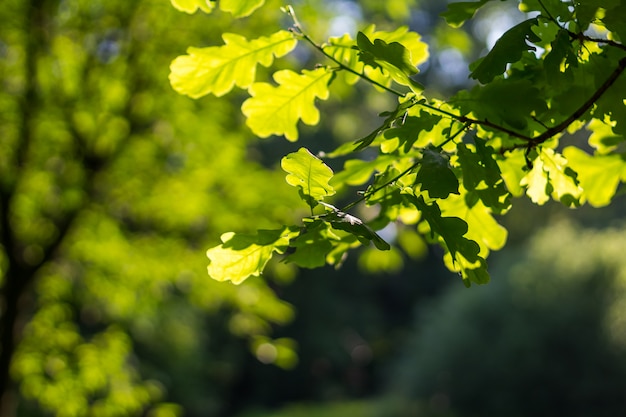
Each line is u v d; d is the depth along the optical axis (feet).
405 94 5.12
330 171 4.43
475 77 4.80
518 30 4.85
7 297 19.24
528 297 59.62
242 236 4.66
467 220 6.27
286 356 22.44
